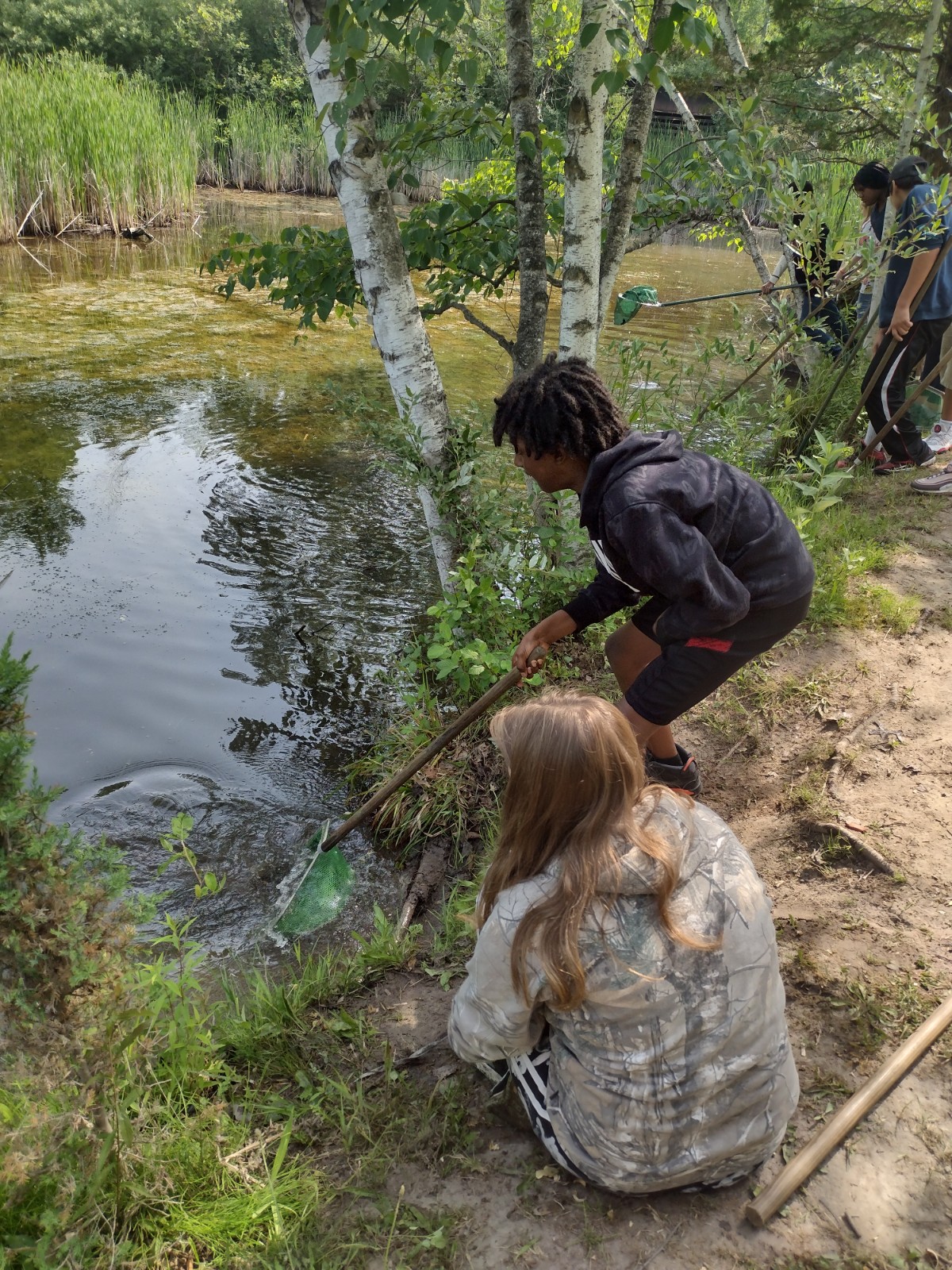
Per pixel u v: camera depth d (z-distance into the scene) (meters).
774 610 2.45
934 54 8.72
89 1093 1.97
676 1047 1.75
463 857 3.55
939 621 4.23
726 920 1.78
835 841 2.99
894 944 2.58
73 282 12.81
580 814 1.76
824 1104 2.17
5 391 8.38
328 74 3.86
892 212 5.50
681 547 2.17
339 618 5.31
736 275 15.21
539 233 4.45
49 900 1.94
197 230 17.73
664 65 5.37
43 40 28.00
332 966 2.95
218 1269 1.95
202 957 3.02
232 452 7.41
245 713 4.49
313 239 5.09
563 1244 1.92
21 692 1.96
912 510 5.35
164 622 5.16
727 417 5.07
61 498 6.49
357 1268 1.93
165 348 9.95
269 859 3.62
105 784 3.96
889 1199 1.96
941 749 3.37
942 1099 2.16
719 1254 1.88
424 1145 2.19
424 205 5.29
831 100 9.05
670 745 3.18
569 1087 1.87
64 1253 1.84
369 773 4.04
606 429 2.39
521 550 4.29
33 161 15.37
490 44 5.23
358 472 7.18
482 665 3.67
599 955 1.72
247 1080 2.45
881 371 5.50
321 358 9.86
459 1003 2.02
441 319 11.33
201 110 24.34
